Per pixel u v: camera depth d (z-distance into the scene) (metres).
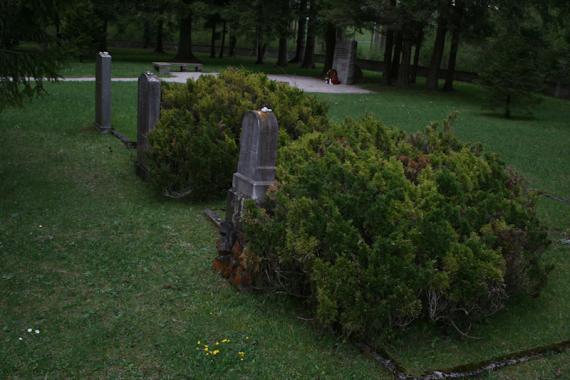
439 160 6.85
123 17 33.50
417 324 5.48
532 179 11.96
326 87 28.88
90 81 22.17
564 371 4.92
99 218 8.16
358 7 28.67
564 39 29.56
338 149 6.88
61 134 13.13
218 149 9.01
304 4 35.00
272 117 6.77
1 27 9.43
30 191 9.12
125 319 5.45
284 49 41.00
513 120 21.41
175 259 6.89
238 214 6.88
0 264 6.48
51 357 4.79
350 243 5.16
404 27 29.06
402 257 5.07
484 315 5.54
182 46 36.34
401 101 24.66
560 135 18.20
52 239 7.29
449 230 5.37
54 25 10.27
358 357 4.98
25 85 9.73
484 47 29.39
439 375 4.75
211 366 4.76
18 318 5.38
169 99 10.18
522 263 5.78
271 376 4.68
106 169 10.63
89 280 6.22
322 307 4.93
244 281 6.02
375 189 5.78
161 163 9.09
